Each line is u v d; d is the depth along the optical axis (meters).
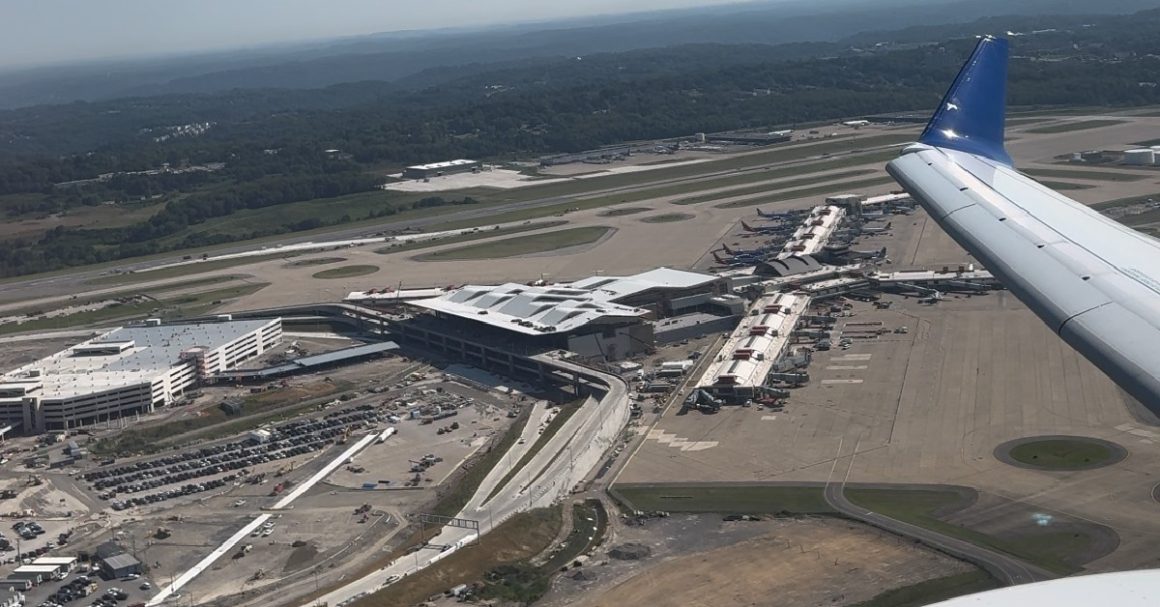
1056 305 28.17
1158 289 28.22
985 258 32.06
